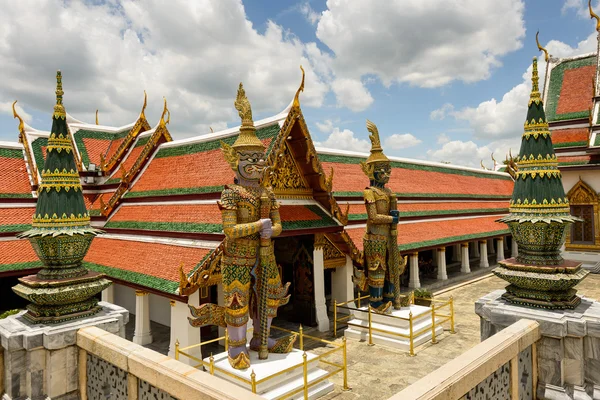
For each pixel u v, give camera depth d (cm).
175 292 1274
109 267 1675
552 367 797
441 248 2692
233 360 999
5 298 2045
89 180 2483
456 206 3219
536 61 934
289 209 1644
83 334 855
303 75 1560
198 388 596
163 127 2230
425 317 1627
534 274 848
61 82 973
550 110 3547
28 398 838
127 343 784
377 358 1398
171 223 1686
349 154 2755
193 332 1299
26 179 2206
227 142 1761
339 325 1803
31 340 831
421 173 3272
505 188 4122
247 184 1038
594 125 2944
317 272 1772
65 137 959
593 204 2969
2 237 1841
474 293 2422
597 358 763
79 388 873
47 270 928
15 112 2386
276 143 1485
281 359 1053
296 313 1844
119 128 2889
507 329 777
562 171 3102
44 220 913
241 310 1003
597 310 824
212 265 1307
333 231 1731
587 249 2986
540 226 866
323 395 1111
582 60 3631
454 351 1455
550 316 803
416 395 550
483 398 662
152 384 677
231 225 977
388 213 1596
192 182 1767
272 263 1062
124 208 2081
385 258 1612
